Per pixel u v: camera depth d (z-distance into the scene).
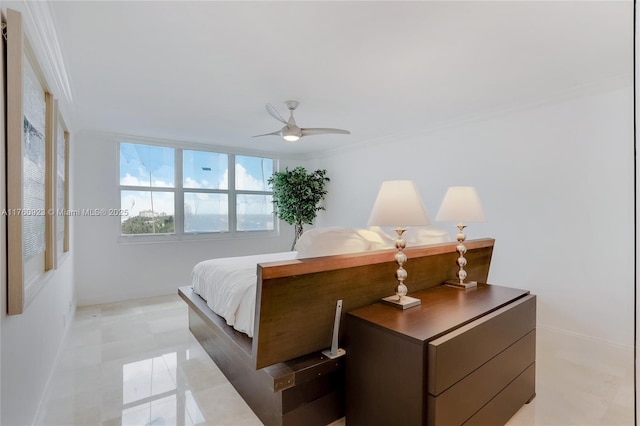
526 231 3.26
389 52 2.23
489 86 2.82
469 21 1.88
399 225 1.70
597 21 1.88
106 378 2.39
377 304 1.86
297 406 1.74
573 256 2.95
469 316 1.66
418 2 1.71
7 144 1.28
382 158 4.84
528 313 2.02
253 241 5.73
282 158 6.07
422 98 3.11
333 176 5.79
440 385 1.37
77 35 1.99
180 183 5.00
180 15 1.80
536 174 3.19
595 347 2.82
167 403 2.09
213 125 4.04
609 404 2.07
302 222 5.59
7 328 1.32
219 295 2.44
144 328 3.39
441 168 4.04
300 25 1.91
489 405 1.68
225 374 2.40
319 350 1.76
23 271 1.34
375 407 1.58
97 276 4.32
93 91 2.91
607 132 2.76
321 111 3.50
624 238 2.68
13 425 1.40
